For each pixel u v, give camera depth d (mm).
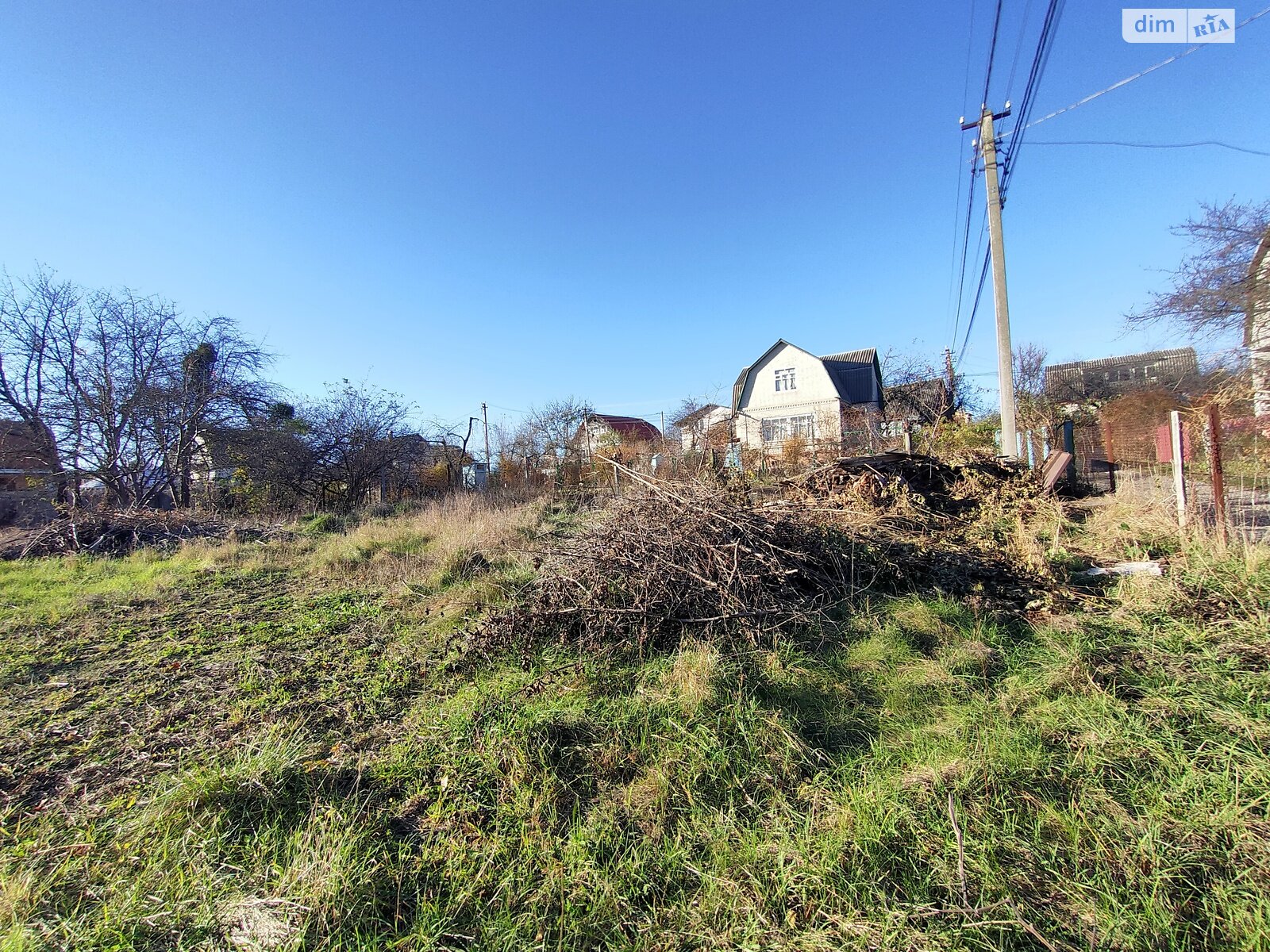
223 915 1660
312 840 1951
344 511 15586
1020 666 3049
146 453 15125
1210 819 1838
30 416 14102
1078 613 3697
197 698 3260
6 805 2266
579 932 1580
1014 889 1634
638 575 3949
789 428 28688
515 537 7840
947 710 2619
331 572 6852
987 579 4402
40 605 5484
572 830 1982
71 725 2953
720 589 3785
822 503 6059
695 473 9383
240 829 2035
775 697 2805
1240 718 2332
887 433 20438
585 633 3691
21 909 1680
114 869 1876
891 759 2281
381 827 2045
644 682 3072
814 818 1972
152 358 15031
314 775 2354
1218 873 1646
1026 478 7332
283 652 4008
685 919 1625
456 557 6312
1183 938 1464
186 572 7082
